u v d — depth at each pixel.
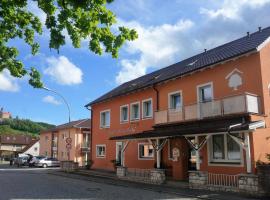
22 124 131.25
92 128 33.12
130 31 8.02
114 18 7.79
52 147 54.44
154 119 23.53
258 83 16.92
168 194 15.14
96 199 13.62
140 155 25.42
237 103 16.66
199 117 18.94
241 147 15.52
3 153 89.00
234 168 17.19
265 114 16.61
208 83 19.81
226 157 17.84
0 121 130.88
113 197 14.18
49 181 21.83
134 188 17.56
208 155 18.78
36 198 13.84
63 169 32.41
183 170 19.67
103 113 31.73
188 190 15.89
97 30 7.81
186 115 19.95
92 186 18.66
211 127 16.97
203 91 20.36
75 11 7.53
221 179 15.66
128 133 27.14
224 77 18.84
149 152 24.45
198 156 16.78
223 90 18.81
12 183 20.12
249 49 17.14
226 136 17.95
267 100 16.86
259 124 15.12
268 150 16.47
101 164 30.84
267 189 13.71
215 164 18.34
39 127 134.75
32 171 33.12
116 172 25.02
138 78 33.31
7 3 7.71
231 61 18.52
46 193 15.42
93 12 7.62
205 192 15.07
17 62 9.40
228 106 17.17
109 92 33.97
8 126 128.38
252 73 17.30
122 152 23.08
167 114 21.50
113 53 8.02
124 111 28.45
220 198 13.41
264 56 17.25
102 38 7.86
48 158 44.44
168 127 21.25
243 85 17.72
